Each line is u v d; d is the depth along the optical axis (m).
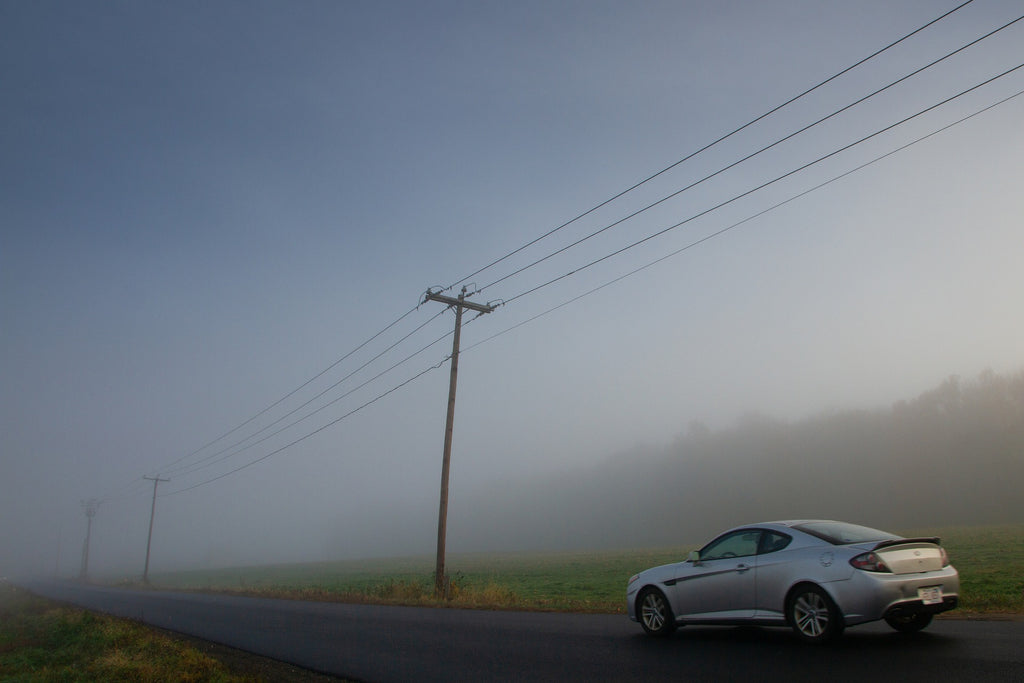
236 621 20.84
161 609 27.94
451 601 24.06
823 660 8.52
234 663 12.52
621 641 11.58
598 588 30.75
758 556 10.21
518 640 12.77
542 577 42.09
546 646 11.75
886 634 10.16
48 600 39.94
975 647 8.77
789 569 9.66
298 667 11.61
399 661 11.45
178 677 10.70
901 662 8.09
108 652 14.28
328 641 14.75
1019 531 52.75
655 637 11.59
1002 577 21.16
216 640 16.17
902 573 8.98
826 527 10.03
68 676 11.79
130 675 11.17
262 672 11.34
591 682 8.50
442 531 28.11
